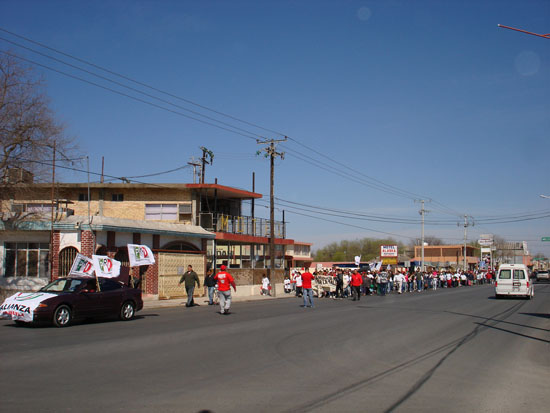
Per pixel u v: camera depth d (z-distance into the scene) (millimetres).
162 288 28391
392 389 8062
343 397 7477
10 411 6340
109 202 37562
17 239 25781
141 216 37594
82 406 6625
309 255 85250
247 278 38125
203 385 7980
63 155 27047
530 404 7344
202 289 31828
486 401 7445
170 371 8984
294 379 8586
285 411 6652
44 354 10336
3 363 9352
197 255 31625
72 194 37500
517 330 16406
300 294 36375
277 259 46469
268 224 44312
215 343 12391
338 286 34125
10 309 14852
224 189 38500
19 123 25531
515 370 9930
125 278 21969
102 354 10508
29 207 32125
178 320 17859
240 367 9508
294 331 15039
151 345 11867
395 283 43219
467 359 10992
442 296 36781
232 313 21062
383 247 57656
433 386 8344
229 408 6707
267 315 20219
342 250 120688
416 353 11625
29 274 25531
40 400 6863
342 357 10852
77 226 24812
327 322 17734
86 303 16031
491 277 76188
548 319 20078
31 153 25969
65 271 24891
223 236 37188
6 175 25719
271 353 11109
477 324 17969
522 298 33906
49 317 14922
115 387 7695
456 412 6832
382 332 15242
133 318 18422
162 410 6523
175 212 37688
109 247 25656
